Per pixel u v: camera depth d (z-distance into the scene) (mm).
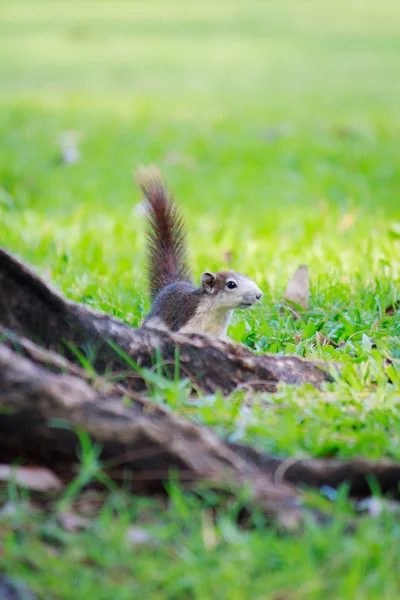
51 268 13148
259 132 27750
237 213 18219
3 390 5828
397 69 44562
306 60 47719
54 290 7336
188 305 10680
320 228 16219
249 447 6148
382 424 6840
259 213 18312
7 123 28625
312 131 27938
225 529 5254
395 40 54312
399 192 20719
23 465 5934
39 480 5746
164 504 5746
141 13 68250
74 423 5820
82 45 52750
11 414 5801
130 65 45906
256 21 63344
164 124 29109
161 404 6855
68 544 5305
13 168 22016
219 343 7809
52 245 14719
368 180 21922
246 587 4922
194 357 7672
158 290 11609
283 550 5105
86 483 5840
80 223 16359
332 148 25312
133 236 15680
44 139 26172
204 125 29000
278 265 13398
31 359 6617
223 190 20672
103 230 16016
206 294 10633
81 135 26797
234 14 67250
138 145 25516
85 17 65688
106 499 5746
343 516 5500
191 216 17953
